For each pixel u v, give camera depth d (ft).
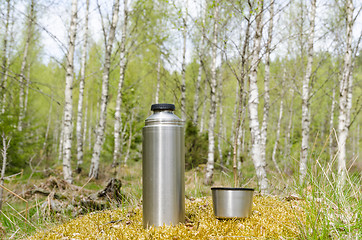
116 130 44.98
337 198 9.43
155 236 7.59
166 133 8.11
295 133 65.67
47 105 91.76
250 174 20.85
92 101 90.63
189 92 72.74
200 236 7.58
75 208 14.01
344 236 7.63
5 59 51.88
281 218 8.98
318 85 54.70
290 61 50.42
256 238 7.50
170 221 8.07
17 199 18.93
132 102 51.06
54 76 90.79
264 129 38.50
